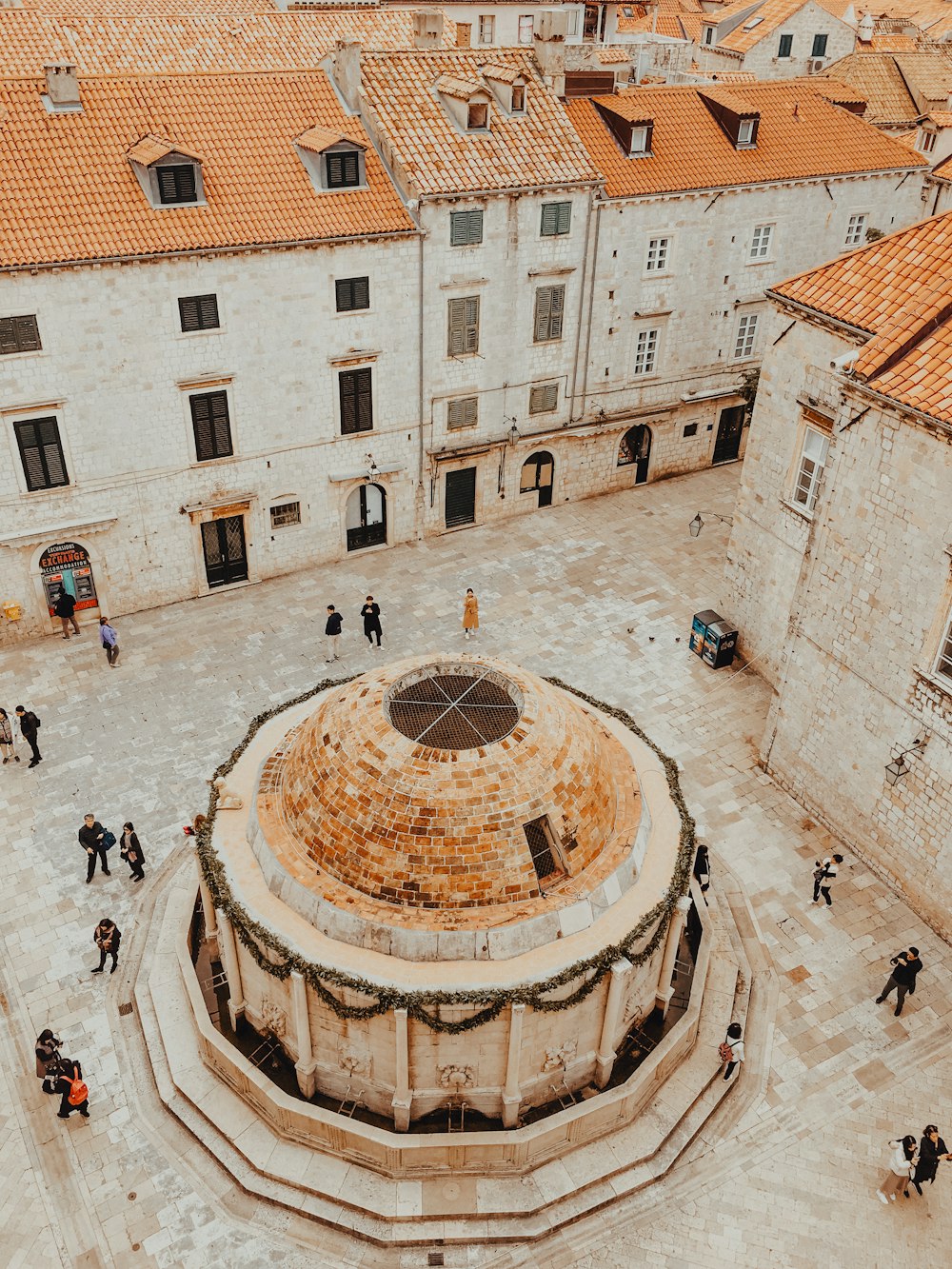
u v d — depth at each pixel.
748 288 43.31
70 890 26.34
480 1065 19.91
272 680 33.44
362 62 36.56
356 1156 20.38
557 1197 19.98
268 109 34.72
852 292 27.25
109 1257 19.30
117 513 34.12
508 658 34.75
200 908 25.39
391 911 19.42
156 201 31.47
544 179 36.44
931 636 24.05
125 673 33.59
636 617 37.19
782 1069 22.83
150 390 32.69
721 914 26.17
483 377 38.91
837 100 46.50
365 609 34.12
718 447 47.38
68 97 31.75
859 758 27.19
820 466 29.97
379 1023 19.28
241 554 37.81
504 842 19.48
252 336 33.59
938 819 25.16
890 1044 23.42
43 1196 20.23
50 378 30.95
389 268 34.91
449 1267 19.23
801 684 28.64
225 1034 22.55
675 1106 21.62
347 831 19.89
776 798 29.92
